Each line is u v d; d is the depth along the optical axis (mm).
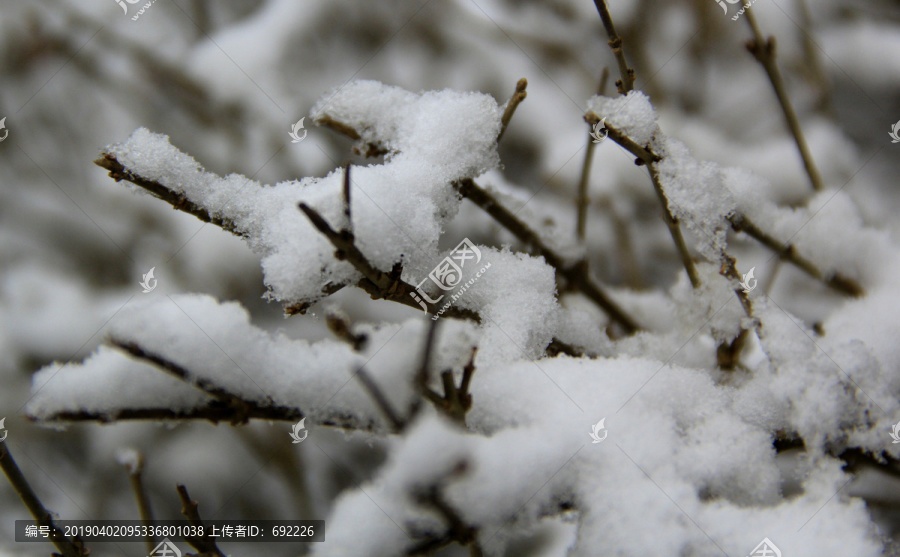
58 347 808
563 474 423
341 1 815
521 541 546
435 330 414
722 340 464
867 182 770
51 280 837
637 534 417
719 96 813
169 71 801
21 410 808
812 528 420
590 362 442
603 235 706
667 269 737
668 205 453
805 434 438
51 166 862
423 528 415
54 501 796
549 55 830
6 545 692
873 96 808
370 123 455
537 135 794
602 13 444
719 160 744
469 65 843
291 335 737
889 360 455
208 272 768
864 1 829
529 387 435
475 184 478
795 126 491
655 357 471
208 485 802
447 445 405
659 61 826
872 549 416
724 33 799
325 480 768
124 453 462
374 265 426
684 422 436
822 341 450
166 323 427
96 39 829
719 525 419
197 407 427
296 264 427
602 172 725
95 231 837
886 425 436
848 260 481
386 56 841
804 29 746
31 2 825
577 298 514
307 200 430
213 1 867
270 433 762
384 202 431
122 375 425
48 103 852
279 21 812
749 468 431
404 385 429
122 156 429
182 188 432
